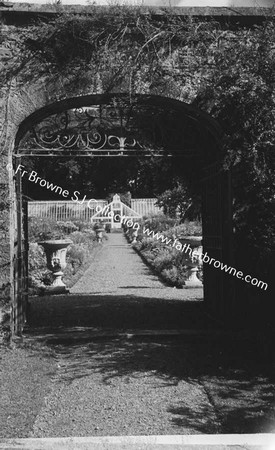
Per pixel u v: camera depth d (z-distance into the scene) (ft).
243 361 19.53
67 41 22.56
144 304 33.45
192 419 14.47
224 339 22.81
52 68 22.66
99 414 14.92
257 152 21.21
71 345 22.43
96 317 28.73
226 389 16.60
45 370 18.57
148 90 22.90
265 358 19.72
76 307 32.71
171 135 27.17
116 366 19.29
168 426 13.99
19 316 23.67
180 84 22.99
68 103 23.89
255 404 15.29
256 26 22.49
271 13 22.47
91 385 17.37
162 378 17.90
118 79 22.74
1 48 22.48
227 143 22.52
